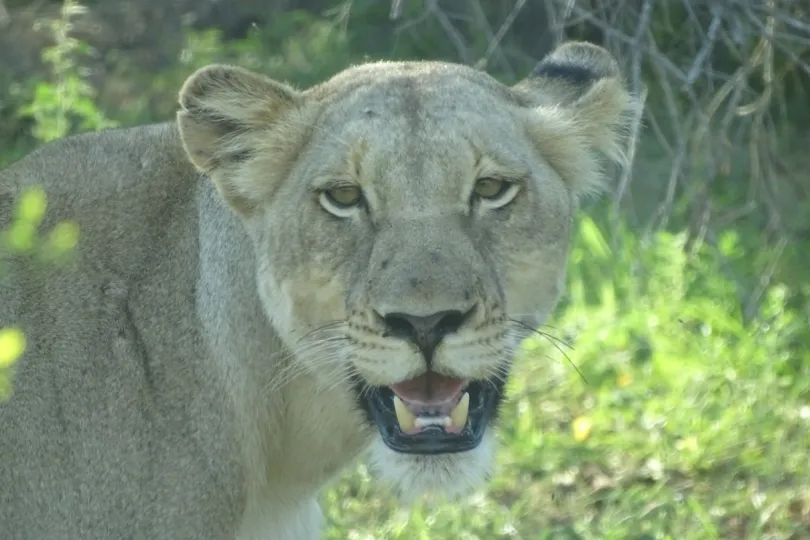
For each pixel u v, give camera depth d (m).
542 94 8.67
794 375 13.55
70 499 8.06
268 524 8.77
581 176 8.45
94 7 20.59
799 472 12.27
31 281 8.20
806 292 14.77
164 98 19.08
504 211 7.81
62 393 8.09
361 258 7.70
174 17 20.73
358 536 11.12
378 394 7.92
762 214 16.73
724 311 14.09
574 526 11.38
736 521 11.81
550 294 8.13
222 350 8.13
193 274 8.20
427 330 7.46
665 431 12.72
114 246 8.30
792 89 18.92
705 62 16.62
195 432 8.05
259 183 8.13
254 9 21.09
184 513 8.02
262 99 8.14
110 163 8.50
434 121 7.70
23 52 19.45
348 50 19.50
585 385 13.63
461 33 19.23
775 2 15.17
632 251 14.61
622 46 15.95
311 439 8.44
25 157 8.71
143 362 8.08
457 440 7.78
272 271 8.01
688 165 16.33
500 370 7.98
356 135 7.71
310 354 7.98
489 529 11.49
